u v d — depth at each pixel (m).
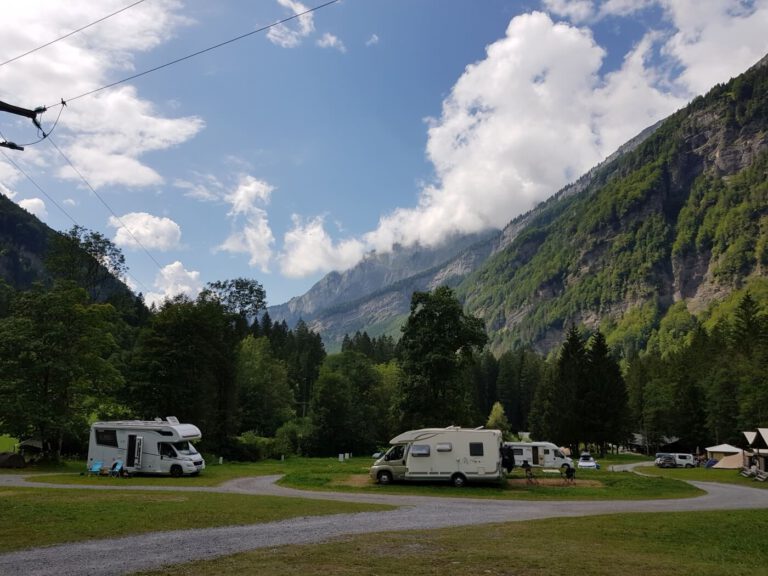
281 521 19.23
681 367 124.44
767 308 199.88
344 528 17.97
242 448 71.12
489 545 14.90
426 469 35.41
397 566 12.06
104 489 29.20
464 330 58.47
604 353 100.44
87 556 12.89
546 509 25.72
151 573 11.25
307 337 180.38
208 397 66.25
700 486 47.16
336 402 92.50
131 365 60.97
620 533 17.92
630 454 126.19
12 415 45.44
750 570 12.92
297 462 70.69
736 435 93.69
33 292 50.94
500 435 36.03
